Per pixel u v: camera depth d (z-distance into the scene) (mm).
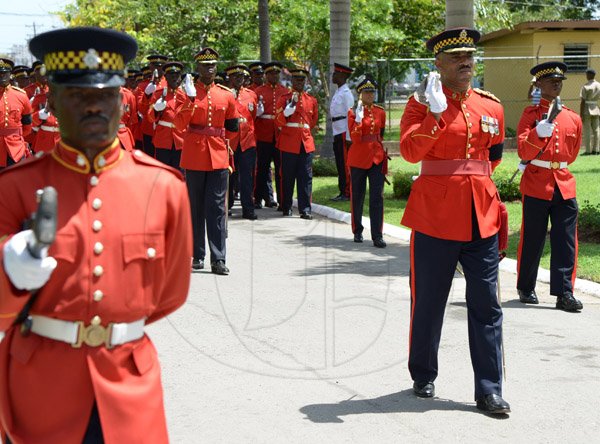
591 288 8758
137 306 3213
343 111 14688
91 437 3211
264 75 15492
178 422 5297
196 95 9508
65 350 3150
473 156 5570
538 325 7562
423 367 5758
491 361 5539
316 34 24781
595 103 21922
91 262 3133
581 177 17141
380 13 25156
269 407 5559
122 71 3172
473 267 5574
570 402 5727
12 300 2887
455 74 5520
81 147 3182
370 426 5266
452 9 11406
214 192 9422
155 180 3289
